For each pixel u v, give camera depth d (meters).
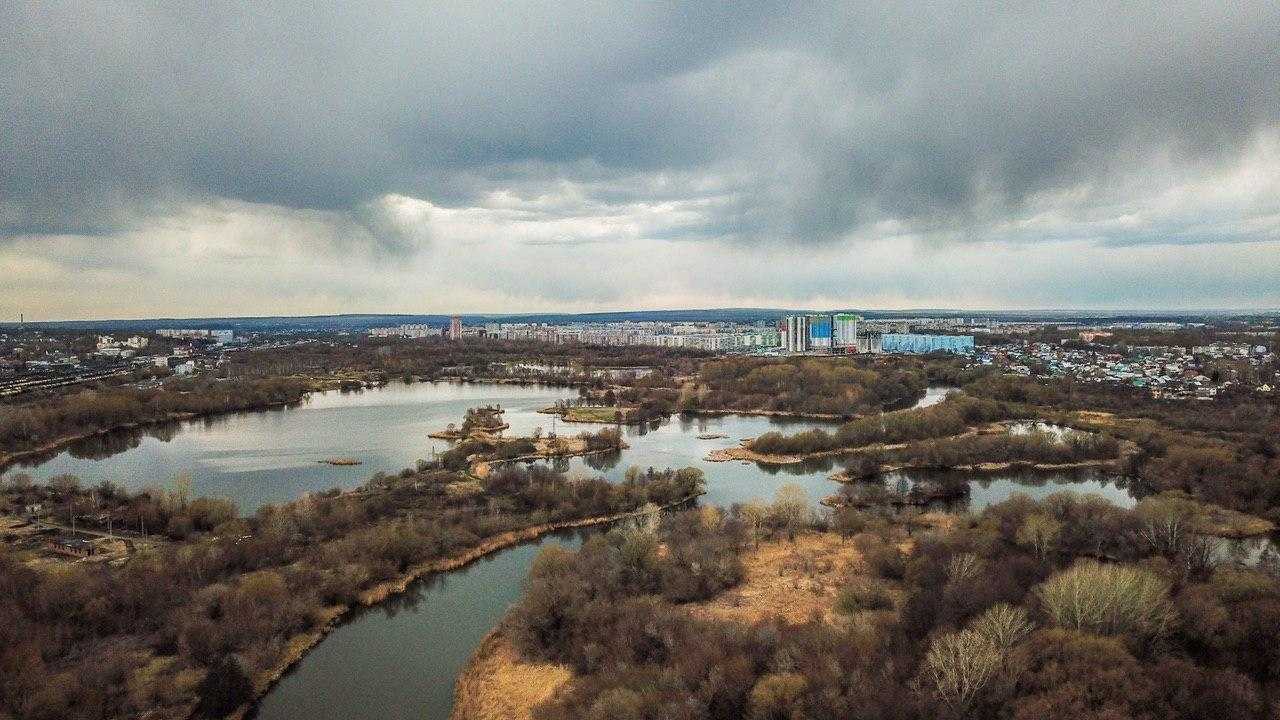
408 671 119.62
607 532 187.38
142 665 112.12
